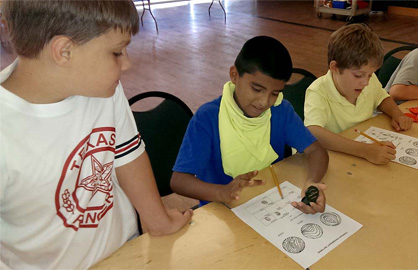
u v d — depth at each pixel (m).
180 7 8.22
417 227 0.78
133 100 1.29
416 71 1.68
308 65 4.04
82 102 0.70
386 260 0.69
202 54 4.72
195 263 0.70
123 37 0.59
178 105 1.37
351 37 1.28
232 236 0.77
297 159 1.07
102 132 0.75
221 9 7.74
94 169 0.75
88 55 0.56
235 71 0.96
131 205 0.91
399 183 0.94
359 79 1.31
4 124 0.59
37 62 0.57
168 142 1.32
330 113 1.45
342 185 0.94
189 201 2.03
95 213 0.78
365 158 1.07
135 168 0.84
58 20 0.52
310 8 7.19
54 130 0.65
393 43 4.53
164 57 4.68
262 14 6.98
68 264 0.76
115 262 0.71
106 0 0.54
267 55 0.86
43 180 0.65
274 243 0.74
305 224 0.79
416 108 1.41
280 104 1.13
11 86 0.60
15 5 0.53
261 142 1.07
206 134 1.03
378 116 1.40
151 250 0.74
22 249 0.70
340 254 0.71
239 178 0.86
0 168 0.59
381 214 0.82
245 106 0.98
